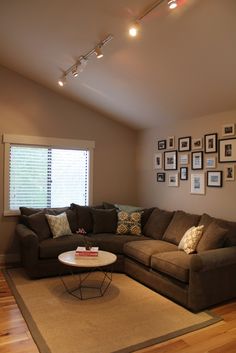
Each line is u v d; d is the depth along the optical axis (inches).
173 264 126.4
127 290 141.0
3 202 185.6
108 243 169.0
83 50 140.4
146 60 136.5
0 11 123.8
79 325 107.6
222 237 132.3
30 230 163.2
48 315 114.7
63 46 141.9
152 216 188.5
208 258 119.6
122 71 152.5
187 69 134.2
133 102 185.2
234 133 153.3
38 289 140.6
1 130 185.0
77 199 213.3
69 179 209.9
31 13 121.5
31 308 120.4
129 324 108.9
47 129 199.2
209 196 167.2
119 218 189.5
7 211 186.1
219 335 102.6
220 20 100.2
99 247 169.9
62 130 204.5
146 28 114.7
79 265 125.0
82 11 113.6
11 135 187.5
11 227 187.9
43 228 168.6
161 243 158.4
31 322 109.0
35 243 153.3
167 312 118.8
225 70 126.2
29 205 195.6
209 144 167.0
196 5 97.3
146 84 158.2
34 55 158.9
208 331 105.0
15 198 191.3
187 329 105.8
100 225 188.7
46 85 195.6
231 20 98.8
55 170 204.5
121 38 125.5
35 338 98.3
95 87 179.2
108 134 223.0
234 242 136.4
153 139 214.8
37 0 112.0
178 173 190.2
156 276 138.3
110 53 139.4
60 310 119.0
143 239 173.0
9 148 187.3
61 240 163.6
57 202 205.6
